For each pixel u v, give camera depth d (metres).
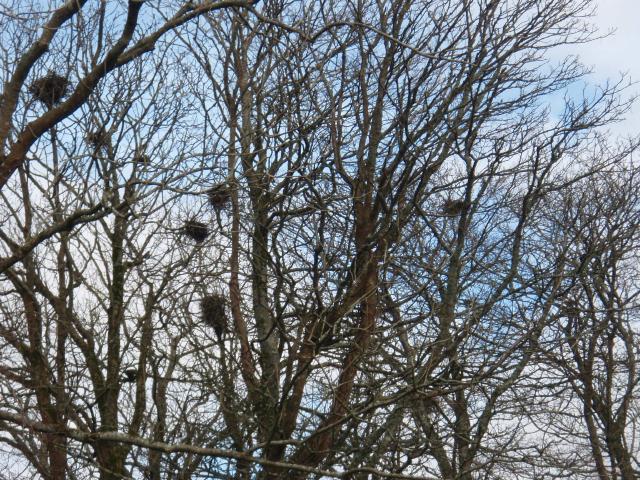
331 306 8.91
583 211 13.09
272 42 10.38
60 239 9.06
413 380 8.38
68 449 8.22
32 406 8.03
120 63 7.55
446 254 10.89
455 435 9.18
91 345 9.13
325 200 9.86
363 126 10.74
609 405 12.45
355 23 7.10
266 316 10.33
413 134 10.57
